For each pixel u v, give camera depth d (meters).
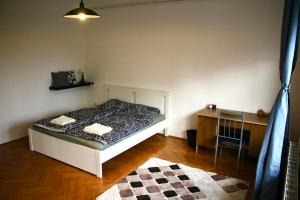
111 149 2.98
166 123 4.26
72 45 4.87
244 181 2.88
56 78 4.57
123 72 4.71
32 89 4.23
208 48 3.72
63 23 4.61
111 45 4.73
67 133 3.17
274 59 3.27
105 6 4.58
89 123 3.60
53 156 3.38
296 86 3.11
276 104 2.16
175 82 4.12
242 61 3.50
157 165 3.26
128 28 4.43
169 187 2.75
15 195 2.56
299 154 2.52
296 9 1.90
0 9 3.61
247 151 3.44
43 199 2.50
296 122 3.20
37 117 4.40
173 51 4.04
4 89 3.81
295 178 2.00
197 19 3.72
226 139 3.21
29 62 4.12
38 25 4.18
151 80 4.39
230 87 3.66
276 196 2.21
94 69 5.12
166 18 3.99
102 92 5.06
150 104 4.41
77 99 5.20
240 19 3.40
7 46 3.77
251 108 3.56
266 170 2.14
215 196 2.59
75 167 3.14
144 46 4.32
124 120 3.69
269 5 3.17
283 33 2.18
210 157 3.53
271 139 2.15
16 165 3.20
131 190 2.68
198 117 3.50
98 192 2.63
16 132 4.09
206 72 3.81
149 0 4.07
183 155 3.59
